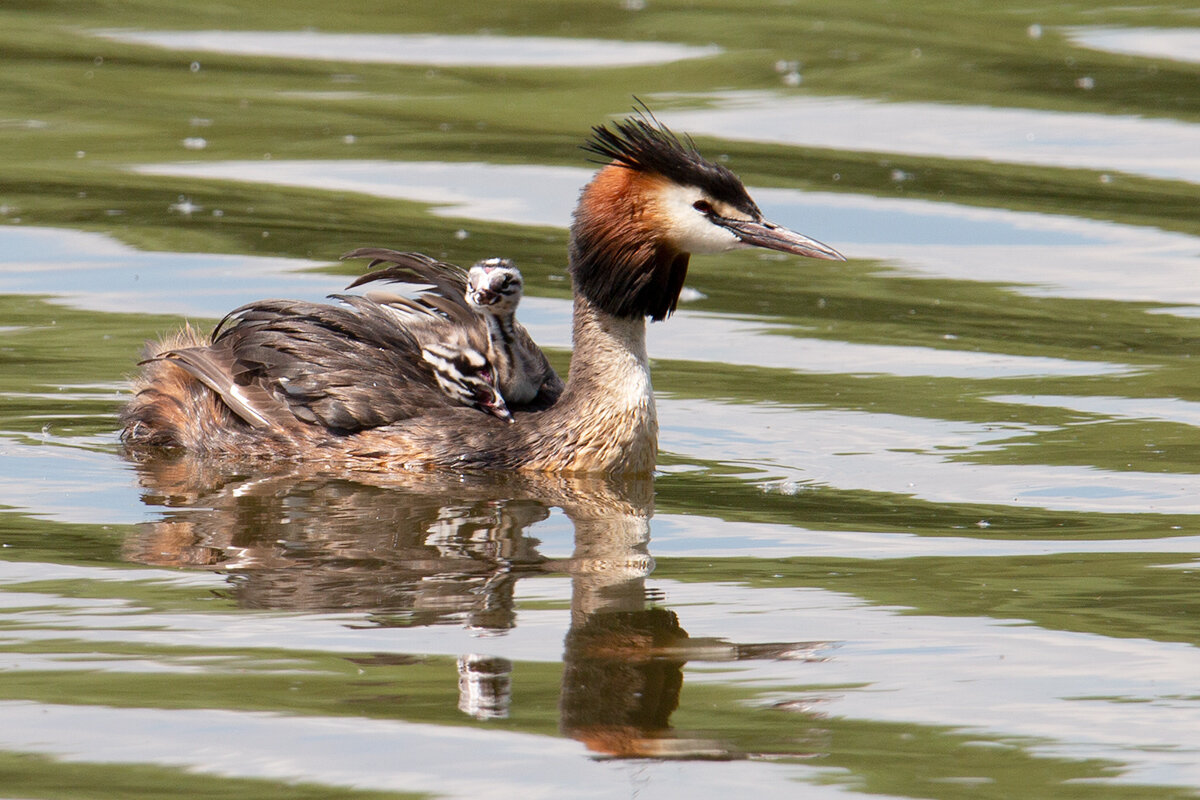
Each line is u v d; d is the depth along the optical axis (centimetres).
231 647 914
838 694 873
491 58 2733
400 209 2034
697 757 800
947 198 2131
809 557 1091
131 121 2378
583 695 862
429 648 919
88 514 1155
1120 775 786
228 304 1698
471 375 1334
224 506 1179
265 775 775
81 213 1991
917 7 3083
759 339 1675
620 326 1322
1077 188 2175
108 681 870
